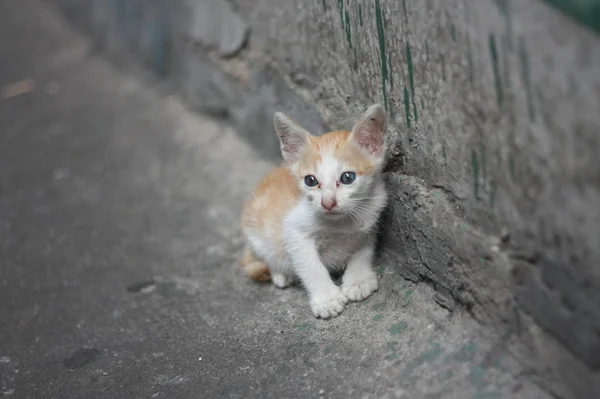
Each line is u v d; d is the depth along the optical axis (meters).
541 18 1.01
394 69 1.17
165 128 1.70
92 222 1.49
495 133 1.07
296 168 1.22
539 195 1.04
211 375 1.17
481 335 1.12
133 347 1.23
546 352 1.07
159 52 1.83
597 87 0.99
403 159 1.20
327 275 1.23
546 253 1.05
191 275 1.34
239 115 1.57
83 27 2.32
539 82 1.02
